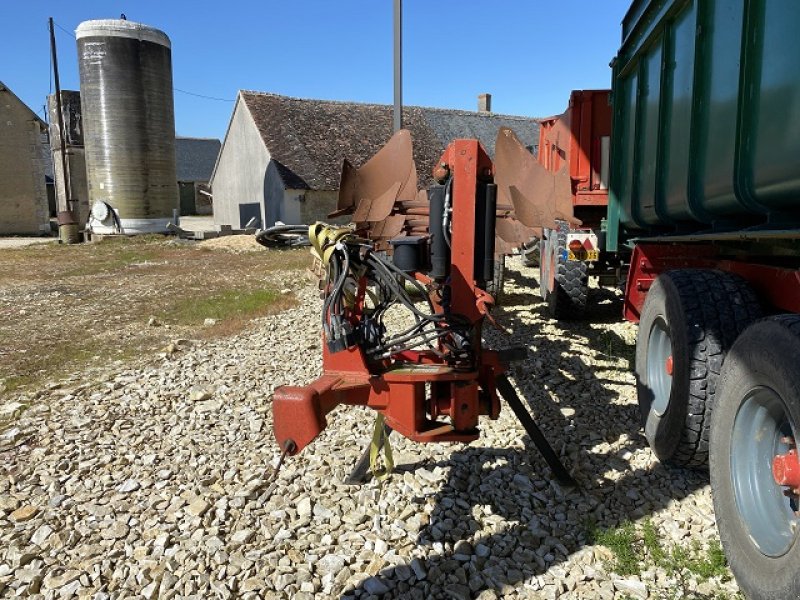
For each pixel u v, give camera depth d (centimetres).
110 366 625
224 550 299
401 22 757
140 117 2106
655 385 385
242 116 2775
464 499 338
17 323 830
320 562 287
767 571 230
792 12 222
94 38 2020
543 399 482
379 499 341
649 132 420
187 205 4909
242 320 827
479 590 269
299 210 2459
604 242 686
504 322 754
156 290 1098
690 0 329
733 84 276
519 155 338
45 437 439
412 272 306
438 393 299
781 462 226
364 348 301
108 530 320
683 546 294
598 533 302
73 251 1844
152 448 419
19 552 302
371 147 2778
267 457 397
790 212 256
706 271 357
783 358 225
